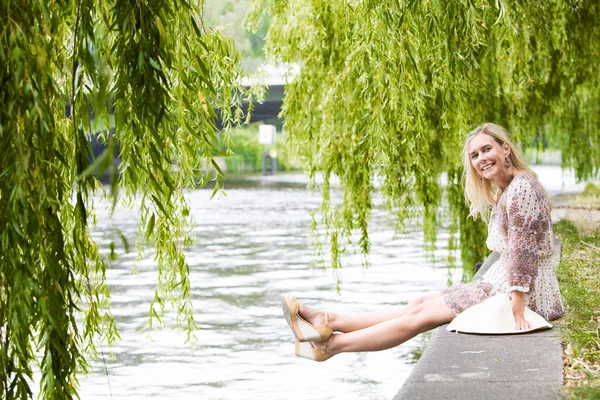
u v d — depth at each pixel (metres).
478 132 5.59
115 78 3.76
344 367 8.34
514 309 5.23
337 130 8.59
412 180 9.28
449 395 4.02
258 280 14.15
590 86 12.78
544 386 4.12
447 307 5.40
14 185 3.31
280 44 9.34
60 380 3.58
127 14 3.64
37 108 3.33
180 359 8.73
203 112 4.69
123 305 11.97
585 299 6.34
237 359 8.70
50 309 3.47
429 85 7.10
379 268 15.21
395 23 5.47
